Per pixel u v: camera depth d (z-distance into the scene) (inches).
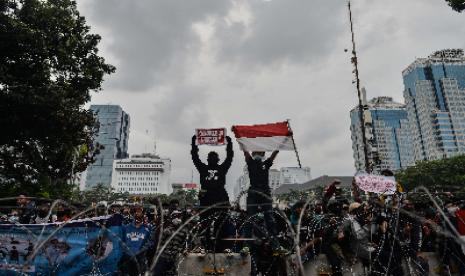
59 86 1125.7
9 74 1008.9
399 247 302.5
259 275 309.1
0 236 281.0
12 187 1200.2
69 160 1352.1
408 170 3294.8
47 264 275.3
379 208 317.7
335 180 365.1
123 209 335.0
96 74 1233.4
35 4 1096.2
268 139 378.0
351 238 312.0
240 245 332.5
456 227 312.8
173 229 308.8
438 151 7504.9
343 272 307.3
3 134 1064.2
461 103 7751.0
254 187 345.1
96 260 283.4
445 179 2957.7
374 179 390.6
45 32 1093.1
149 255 303.9
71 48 1162.0
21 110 1015.6
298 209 335.0
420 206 324.2
